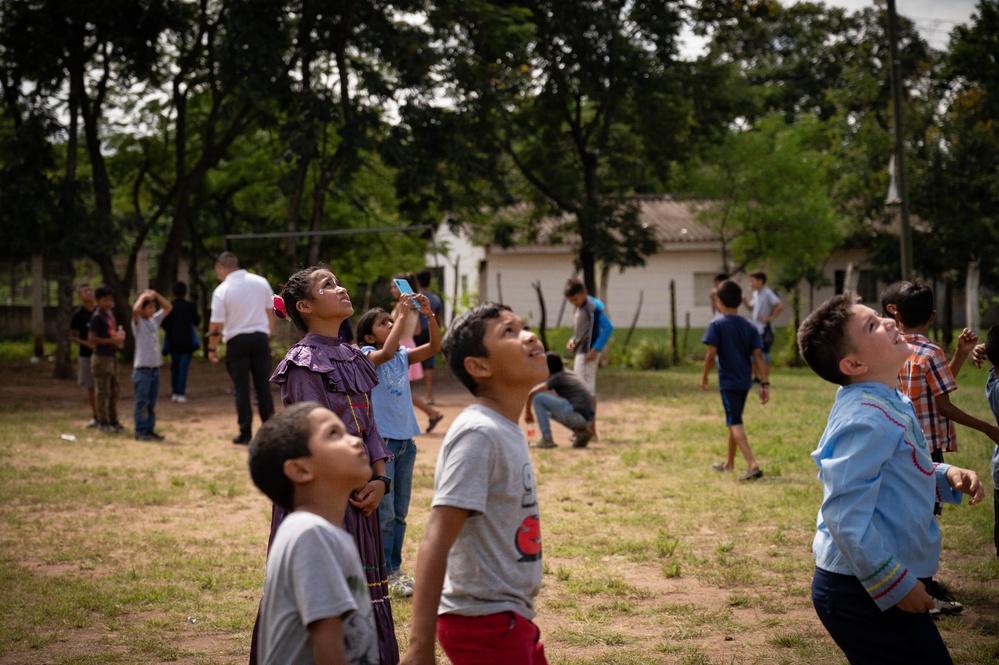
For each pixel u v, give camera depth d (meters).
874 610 3.20
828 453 3.24
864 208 31.61
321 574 2.42
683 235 35.56
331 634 2.39
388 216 30.42
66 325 21.41
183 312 16.42
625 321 36.34
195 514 8.21
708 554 6.75
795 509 8.02
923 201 27.27
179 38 20.92
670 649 4.89
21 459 10.73
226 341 11.95
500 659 2.90
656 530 7.44
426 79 20.08
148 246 39.66
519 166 24.83
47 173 22.64
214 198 28.88
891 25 18.53
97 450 11.48
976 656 4.68
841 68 42.84
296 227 20.64
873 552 3.06
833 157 31.69
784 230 28.14
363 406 4.42
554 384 11.70
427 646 2.75
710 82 23.94
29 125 19.72
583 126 25.14
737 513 7.96
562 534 7.35
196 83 23.00
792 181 28.22
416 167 20.33
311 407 2.67
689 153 25.48
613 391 18.00
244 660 4.84
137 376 12.29
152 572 6.36
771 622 5.31
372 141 19.69
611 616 5.47
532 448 11.62
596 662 4.71
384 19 19.88
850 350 3.33
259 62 18.64
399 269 31.58
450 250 36.41
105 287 12.81
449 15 19.95
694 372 22.50
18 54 20.09
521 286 36.22
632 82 22.73
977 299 26.00
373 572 4.23
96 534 7.41
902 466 3.25
